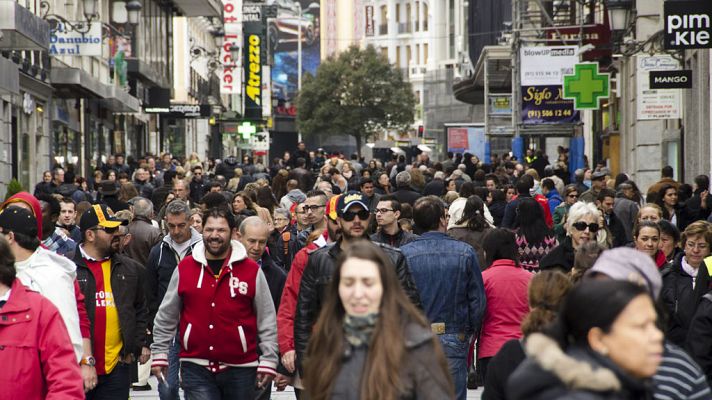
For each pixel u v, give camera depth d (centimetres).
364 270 1336
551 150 15012
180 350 2527
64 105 9862
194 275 2280
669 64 6631
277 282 2714
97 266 2447
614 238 4038
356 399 1322
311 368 1355
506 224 4494
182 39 16262
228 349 2270
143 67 12044
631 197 4756
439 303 2395
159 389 2617
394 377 1309
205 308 2270
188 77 16400
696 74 6706
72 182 6956
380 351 1317
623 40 7769
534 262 3347
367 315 1334
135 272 2472
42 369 1752
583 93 8131
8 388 1723
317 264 2112
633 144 8681
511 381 1068
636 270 1206
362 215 2147
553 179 6009
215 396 2292
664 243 2862
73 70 9088
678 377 1411
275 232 3612
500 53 11812
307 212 3164
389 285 1346
